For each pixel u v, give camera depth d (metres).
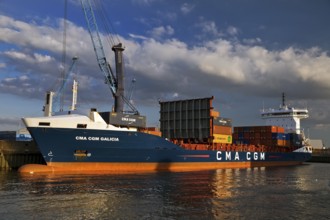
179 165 48.19
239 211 20.89
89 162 39.78
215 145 54.78
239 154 58.41
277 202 23.91
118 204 22.03
